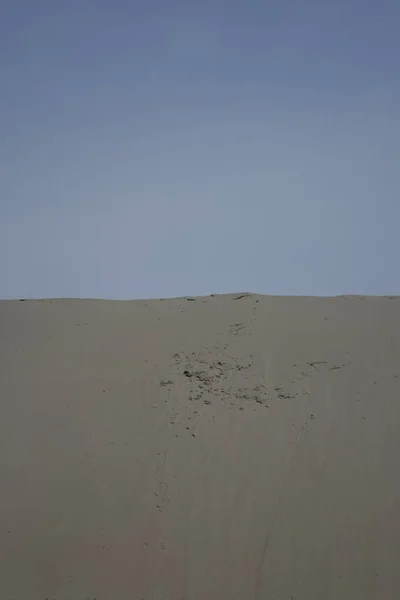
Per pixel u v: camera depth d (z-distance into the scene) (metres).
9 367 12.43
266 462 9.57
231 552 8.29
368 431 9.98
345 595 7.66
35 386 11.70
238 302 14.94
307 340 12.66
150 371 11.90
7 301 16.27
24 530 8.73
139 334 13.50
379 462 9.37
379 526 8.41
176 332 13.46
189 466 9.59
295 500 8.91
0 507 9.09
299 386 11.16
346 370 11.51
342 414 10.39
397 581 7.75
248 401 10.87
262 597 7.73
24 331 14.09
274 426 10.24
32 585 8.01
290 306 14.54
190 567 8.13
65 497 9.20
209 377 11.54
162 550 8.36
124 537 8.55
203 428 10.31
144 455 9.84
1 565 8.24
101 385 11.59
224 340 12.91
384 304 14.62
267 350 12.36
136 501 9.06
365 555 8.09
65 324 14.34
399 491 8.86
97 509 8.98
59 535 8.63
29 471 9.69
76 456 9.91
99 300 15.96
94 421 10.63
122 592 7.88
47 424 10.63
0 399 11.35
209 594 7.80
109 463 9.73
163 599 7.77
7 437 10.40
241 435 10.11
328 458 9.53
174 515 8.82
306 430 10.11
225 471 9.45
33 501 9.16
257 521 8.66
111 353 12.71
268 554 8.23
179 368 11.92
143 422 10.54
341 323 13.42
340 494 8.93
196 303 15.15
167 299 15.75
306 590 7.77
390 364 11.61
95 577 8.07
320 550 8.21
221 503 8.95
